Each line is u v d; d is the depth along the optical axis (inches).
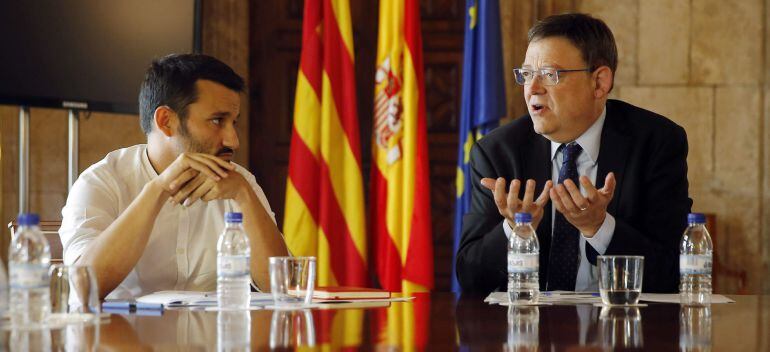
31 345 82.0
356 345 82.2
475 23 261.1
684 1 303.7
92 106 239.9
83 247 144.5
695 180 305.9
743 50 303.7
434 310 114.8
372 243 289.9
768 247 304.5
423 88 260.7
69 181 243.6
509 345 82.9
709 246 131.0
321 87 263.3
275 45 313.0
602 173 160.7
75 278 100.8
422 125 259.1
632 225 158.4
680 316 107.7
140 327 95.5
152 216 139.9
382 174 259.8
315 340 85.4
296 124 261.4
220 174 143.0
